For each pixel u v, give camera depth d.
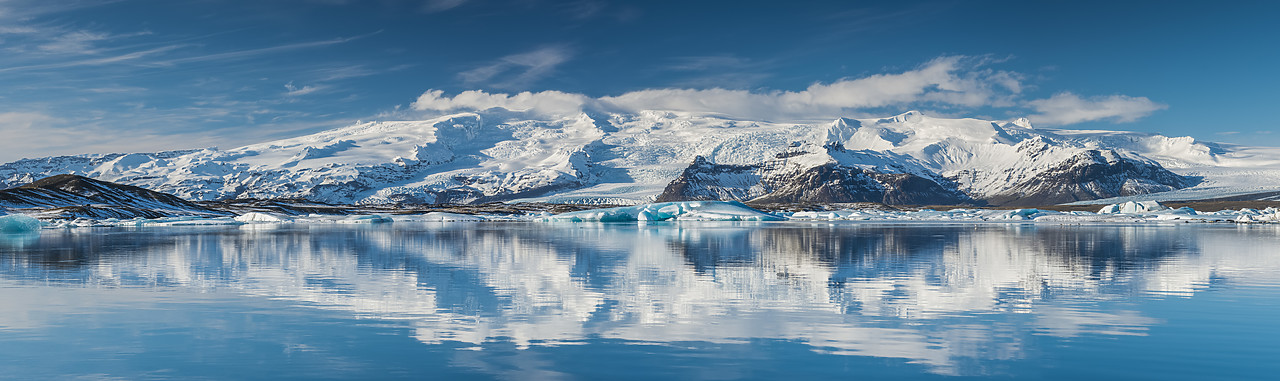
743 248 57.72
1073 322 22.59
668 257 48.03
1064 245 61.56
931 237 77.81
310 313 24.39
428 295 28.78
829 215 194.50
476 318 23.45
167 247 59.50
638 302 26.88
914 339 20.14
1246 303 26.34
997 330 21.36
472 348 19.20
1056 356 18.22
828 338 20.30
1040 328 21.64
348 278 35.09
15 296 28.50
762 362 17.73
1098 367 17.25
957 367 17.25
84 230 105.75
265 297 28.20
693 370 17.05
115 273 37.31
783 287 31.36
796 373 16.78
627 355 18.41
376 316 23.80
